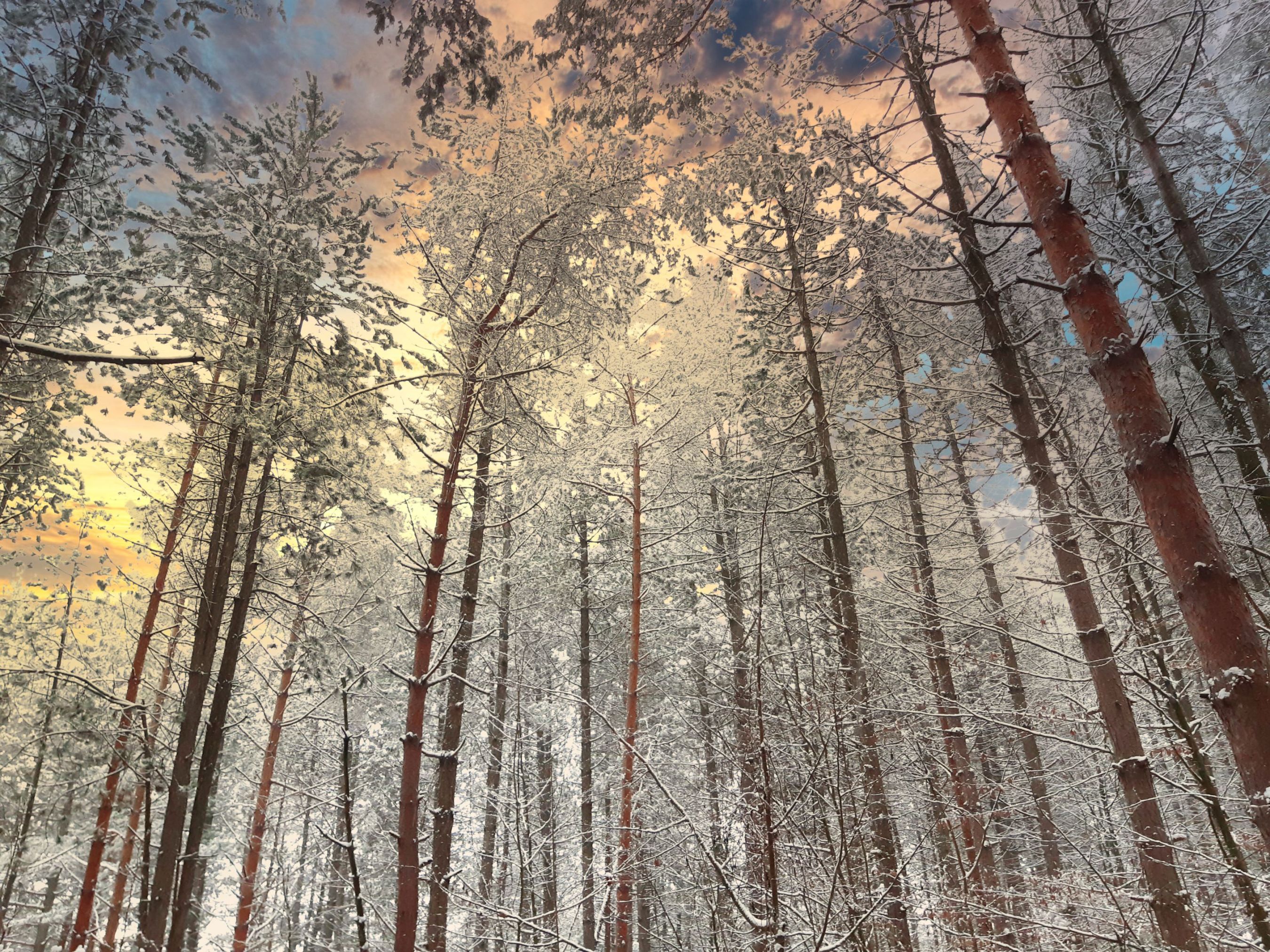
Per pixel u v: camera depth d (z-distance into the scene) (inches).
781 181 320.5
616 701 550.3
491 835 425.7
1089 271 135.9
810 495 394.6
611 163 272.8
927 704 306.0
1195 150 280.8
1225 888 196.2
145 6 230.2
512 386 264.4
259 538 359.9
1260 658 107.5
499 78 201.6
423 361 273.1
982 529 365.7
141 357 191.3
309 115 355.6
